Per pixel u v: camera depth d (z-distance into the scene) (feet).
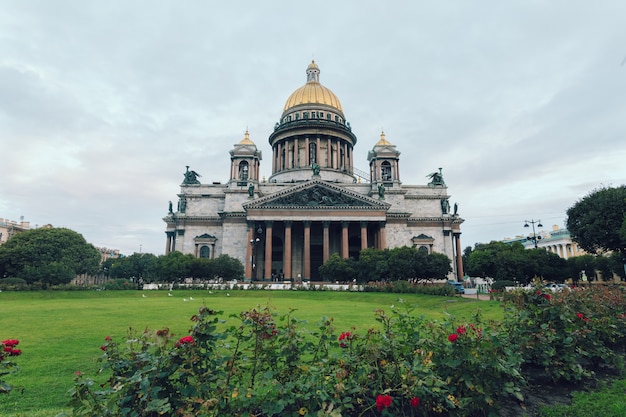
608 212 220.64
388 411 30.32
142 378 24.18
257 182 332.39
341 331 73.87
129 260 431.43
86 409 23.56
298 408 28.14
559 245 476.13
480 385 30.30
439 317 102.78
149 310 120.26
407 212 326.65
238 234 317.83
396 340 32.19
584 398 37.93
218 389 26.14
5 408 35.99
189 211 333.83
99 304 146.72
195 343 26.45
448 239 331.77
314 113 404.77
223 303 149.38
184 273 258.37
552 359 42.93
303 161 383.45
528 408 36.47
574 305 50.08
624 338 54.80
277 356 30.19
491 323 40.86
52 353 58.03
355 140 420.77
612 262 295.69
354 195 300.81
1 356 26.40
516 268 253.24
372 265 244.42
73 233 375.04
